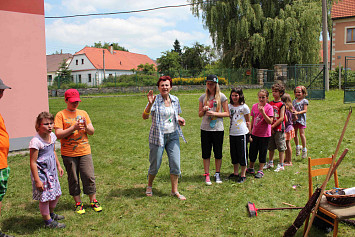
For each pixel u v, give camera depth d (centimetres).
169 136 446
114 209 418
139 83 3195
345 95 1441
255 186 488
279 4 2850
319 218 339
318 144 729
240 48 2892
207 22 2847
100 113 1437
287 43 2616
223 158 656
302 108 623
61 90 3127
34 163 343
